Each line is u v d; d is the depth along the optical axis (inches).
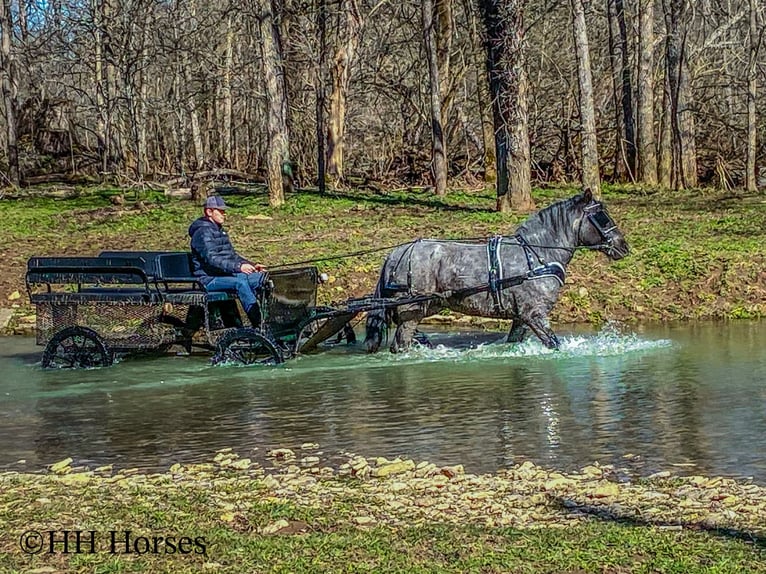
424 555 268.1
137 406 482.0
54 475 366.9
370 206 1242.0
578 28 1157.7
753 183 1434.5
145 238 1011.9
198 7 2023.9
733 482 339.6
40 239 1018.1
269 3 1300.4
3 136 1891.0
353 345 633.0
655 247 858.1
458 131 1743.4
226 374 549.0
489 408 458.9
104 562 267.1
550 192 1437.0
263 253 903.1
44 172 1839.3
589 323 722.2
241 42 2127.2
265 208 1234.6
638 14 1667.1
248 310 566.3
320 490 338.0
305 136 1754.4
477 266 585.0
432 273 590.6
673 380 509.7
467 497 324.8
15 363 601.3
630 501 318.3
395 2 1697.8
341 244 937.5
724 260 799.1
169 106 1972.2
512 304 586.9
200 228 574.9
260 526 297.1
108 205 1327.5
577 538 278.5
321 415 454.3
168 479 356.5
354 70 1758.1
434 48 1392.7
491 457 381.1
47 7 1999.3
